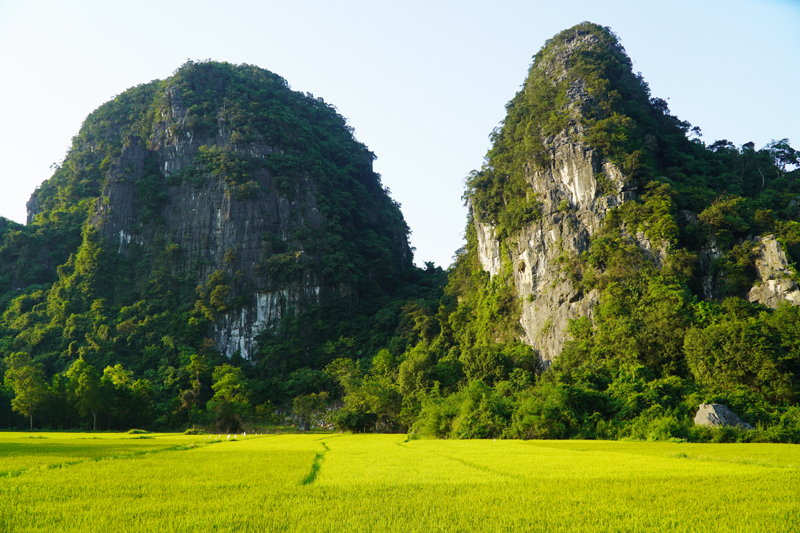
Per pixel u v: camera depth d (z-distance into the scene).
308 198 153.12
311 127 177.75
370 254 161.50
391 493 19.94
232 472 25.83
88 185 164.62
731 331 66.69
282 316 136.25
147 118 166.25
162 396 109.06
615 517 16.05
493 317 106.38
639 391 63.22
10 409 96.50
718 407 53.81
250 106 160.75
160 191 150.12
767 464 28.81
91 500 18.52
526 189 107.75
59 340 128.38
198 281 139.00
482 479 23.41
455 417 66.50
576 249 94.25
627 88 115.25
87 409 92.94
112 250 143.88
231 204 143.75
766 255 79.56
